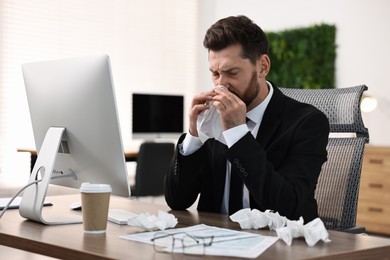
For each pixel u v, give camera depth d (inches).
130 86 261.1
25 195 68.1
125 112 259.4
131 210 76.7
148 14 266.8
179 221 67.2
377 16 225.6
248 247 51.0
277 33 253.0
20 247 57.1
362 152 84.0
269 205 67.3
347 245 54.3
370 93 227.3
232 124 67.4
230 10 273.3
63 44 239.8
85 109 68.2
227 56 73.0
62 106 71.0
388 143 221.9
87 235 57.7
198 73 286.2
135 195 197.8
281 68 251.9
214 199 79.5
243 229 61.7
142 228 61.4
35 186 67.6
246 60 73.5
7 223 66.1
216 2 279.3
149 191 200.1
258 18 262.5
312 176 71.9
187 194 78.8
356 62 231.9
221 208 78.7
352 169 83.6
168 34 274.1
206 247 50.5
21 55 228.4
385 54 223.3
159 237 55.0
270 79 254.8
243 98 75.0
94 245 52.3
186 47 280.8
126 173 67.6
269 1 258.5
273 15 257.3
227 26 73.4
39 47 233.1
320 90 90.2
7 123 224.4
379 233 206.2
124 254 48.2
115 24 255.6
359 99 85.7
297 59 247.3
